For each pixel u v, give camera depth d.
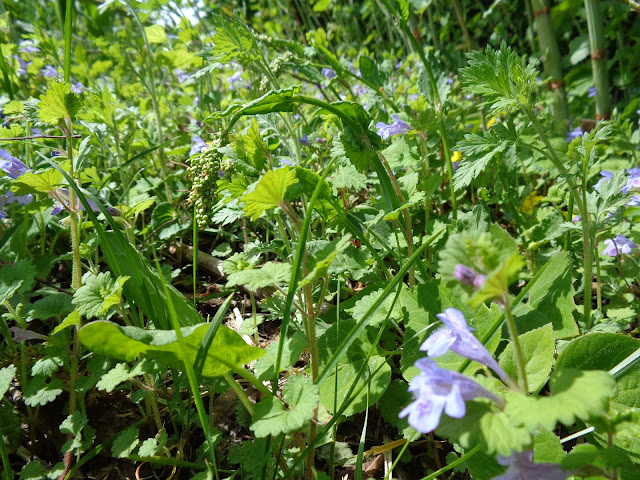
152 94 0.41
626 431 0.13
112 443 0.21
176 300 0.22
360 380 0.21
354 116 0.23
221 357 0.17
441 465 0.21
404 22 0.29
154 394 0.22
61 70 0.53
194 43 0.48
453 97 0.50
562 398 0.11
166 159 0.42
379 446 0.21
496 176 0.35
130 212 0.28
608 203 0.24
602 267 0.30
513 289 0.29
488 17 0.79
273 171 0.16
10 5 0.65
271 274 0.17
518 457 0.13
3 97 0.38
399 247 0.26
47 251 0.34
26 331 0.22
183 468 0.21
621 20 0.63
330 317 0.26
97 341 0.15
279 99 0.22
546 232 0.30
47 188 0.21
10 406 0.22
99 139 0.35
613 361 0.18
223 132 0.23
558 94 0.50
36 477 0.19
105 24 0.75
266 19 0.88
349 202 0.37
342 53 0.71
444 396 0.11
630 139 0.40
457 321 0.13
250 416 0.22
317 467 0.21
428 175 0.31
